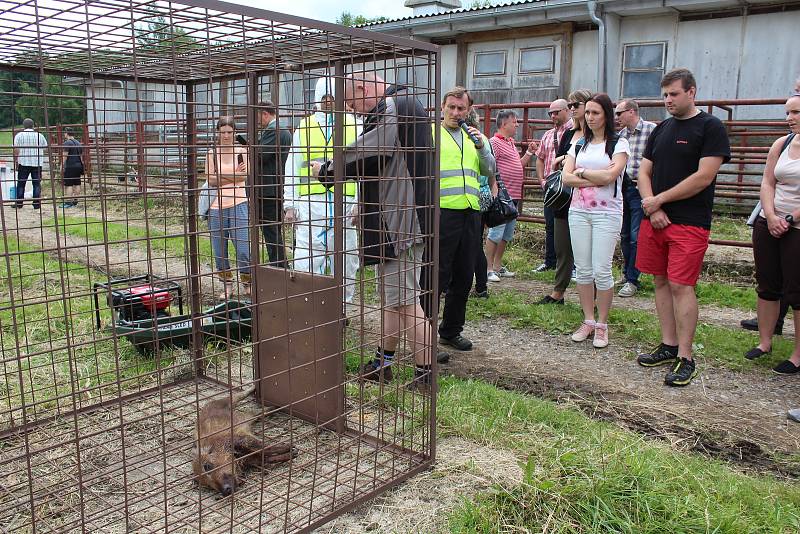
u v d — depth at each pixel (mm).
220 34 2941
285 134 5555
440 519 2836
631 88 13070
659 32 12609
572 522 2781
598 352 5500
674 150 4613
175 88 2861
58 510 2836
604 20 12500
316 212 5395
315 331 3605
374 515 2871
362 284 3180
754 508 2980
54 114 5848
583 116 6012
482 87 14977
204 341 4918
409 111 3627
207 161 4062
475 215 4980
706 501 2920
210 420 3307
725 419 4188
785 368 4965
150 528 2727
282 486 3109
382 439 3516
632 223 7301
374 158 3559
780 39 11367
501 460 3348
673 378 4742
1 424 3670
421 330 3953
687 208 4641
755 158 9461
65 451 3412
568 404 4340
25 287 6969
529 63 14141
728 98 12062
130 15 2375
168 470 3227
